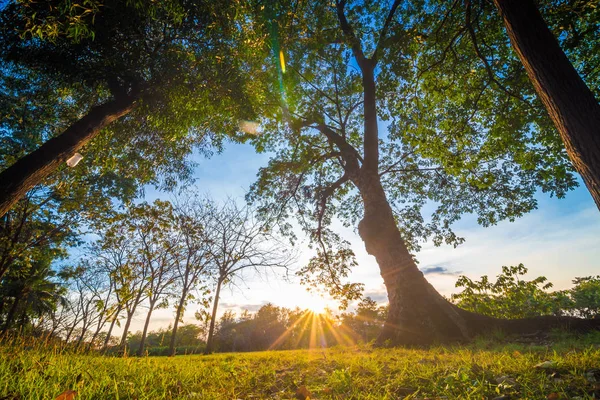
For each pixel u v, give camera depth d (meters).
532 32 4.84
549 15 9.91
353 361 5.15
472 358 4.55
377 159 13.87
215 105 10.34
